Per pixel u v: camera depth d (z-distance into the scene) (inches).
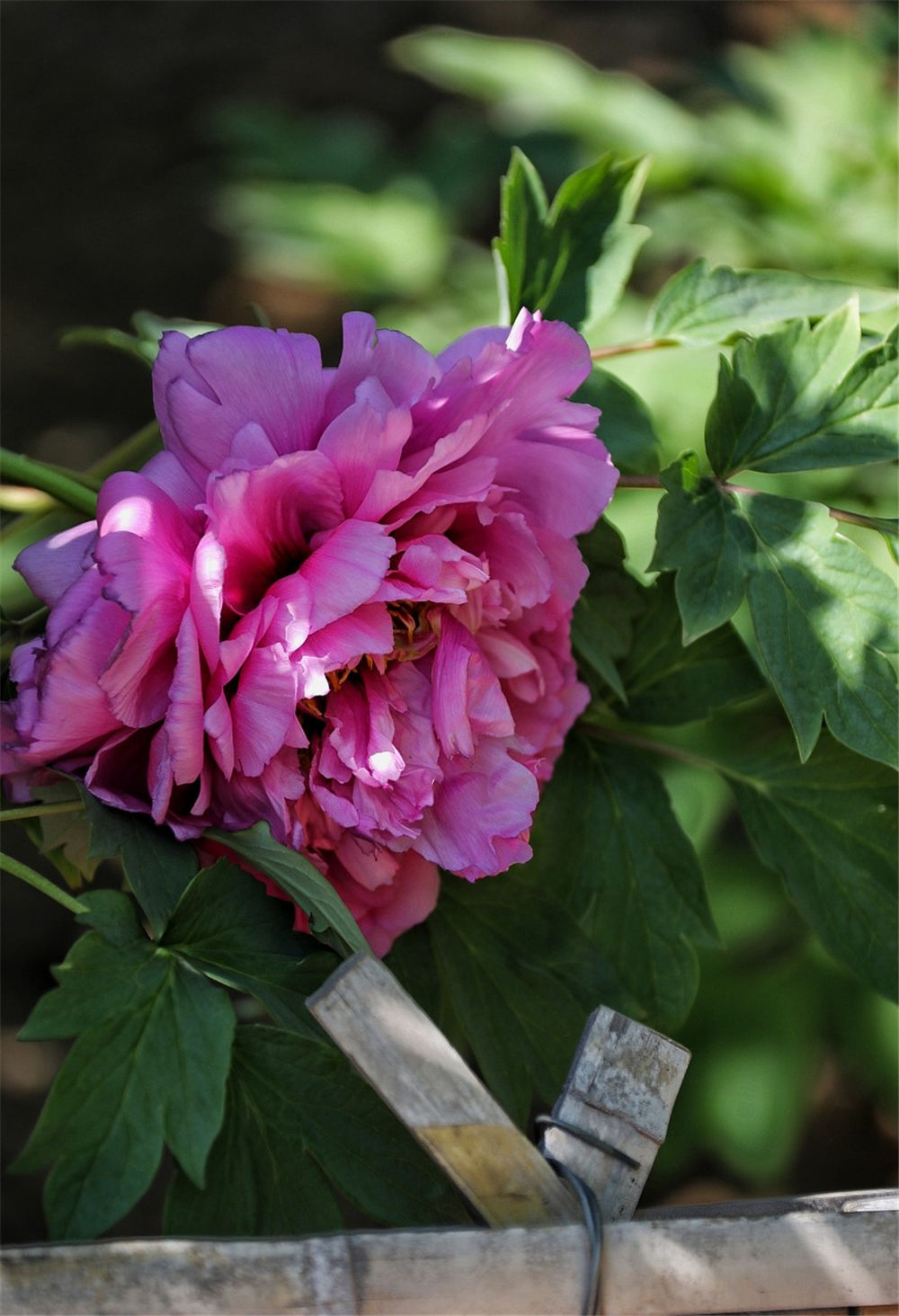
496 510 60.7
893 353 63.1
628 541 76.6
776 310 65.3
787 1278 57.3
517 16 223.5
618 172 65.1
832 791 64.8
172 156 224.2
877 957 64.2
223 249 209.6
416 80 228.1
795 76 97.7
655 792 64.7
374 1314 56.7
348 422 59.1
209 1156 58.8
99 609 58.7
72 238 212.7
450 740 60.2
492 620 60.9
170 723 58.2
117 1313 56.3
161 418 60.0
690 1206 59.1
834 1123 125.7
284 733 58.9
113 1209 57.7
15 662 59.5
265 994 59.4
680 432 77.2
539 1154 57.7
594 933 64.1
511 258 64.4
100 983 58.7
